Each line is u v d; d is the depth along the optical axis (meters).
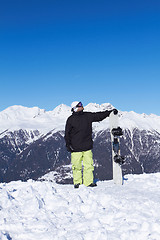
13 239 4.17
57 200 5.78
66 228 4.59
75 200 5.84
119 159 7.52
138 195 6.21
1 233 4.19
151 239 4.00
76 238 4.09
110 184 7.70
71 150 7.27
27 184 7.51
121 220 4.70
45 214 5.12
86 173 7.36
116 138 7.72
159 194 6.36
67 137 7.23
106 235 4.19
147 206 5.36
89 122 7.32
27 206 5.42
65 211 5.25
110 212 5.07
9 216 4.96
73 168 7.35
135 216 4.84
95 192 6.54
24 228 4.55
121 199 5.84
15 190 6.67
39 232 4.40
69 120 7.23
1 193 5.89
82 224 4.66
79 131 7.21
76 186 7.11
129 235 4.13
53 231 4.40
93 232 4.24
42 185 6.74
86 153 7.33
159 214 5.00
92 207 5.44
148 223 4.41
